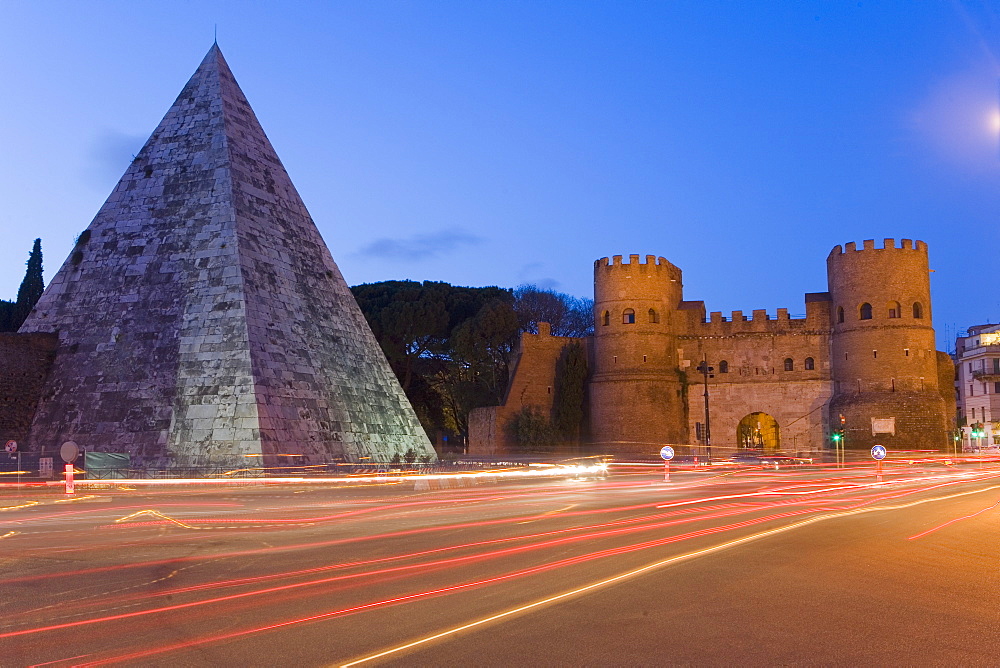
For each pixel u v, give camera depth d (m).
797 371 79.81
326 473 42.19
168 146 48.81
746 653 8.74
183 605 11.18
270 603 11.23
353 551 15.96
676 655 8.67
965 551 15.80
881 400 73.94
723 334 81.69
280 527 20.47
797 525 20.25
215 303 43.25
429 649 8.91
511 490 35.09
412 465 49.34
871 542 17.02
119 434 41.53
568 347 83.94
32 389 44.25
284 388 42.69
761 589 12.00
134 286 45.34
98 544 17.34
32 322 46.69
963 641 9.22
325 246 52.31
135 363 43.19
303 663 8.46
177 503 28.14
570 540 17.34
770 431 85.75
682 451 80.25
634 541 17.14
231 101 50.03
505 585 12.34
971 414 105.62
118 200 48.25
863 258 76.69
